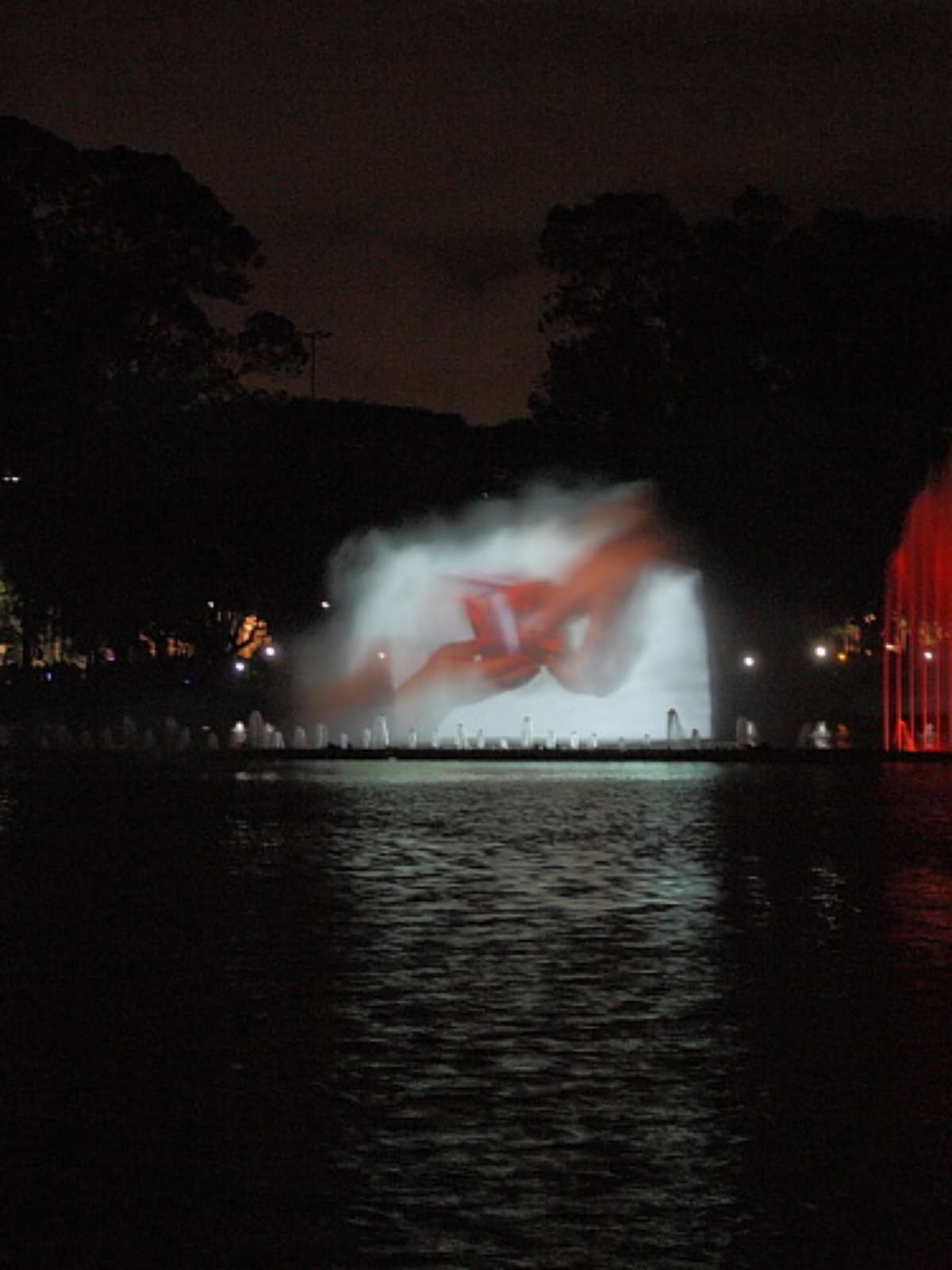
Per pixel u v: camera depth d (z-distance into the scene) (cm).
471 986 1416
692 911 1847
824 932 1700
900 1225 827
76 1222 833
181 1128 993
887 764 4819
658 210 7600
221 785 4006
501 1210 852
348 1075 1117
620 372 7512
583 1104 1042
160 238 7881
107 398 7700
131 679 7619
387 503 7594
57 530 7338
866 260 6969
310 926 1742
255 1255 791
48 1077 1111
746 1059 1155
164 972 1484
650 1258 786
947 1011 1306
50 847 2553
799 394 7131
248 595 7806
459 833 2759
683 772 4462
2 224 7338
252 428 7725
